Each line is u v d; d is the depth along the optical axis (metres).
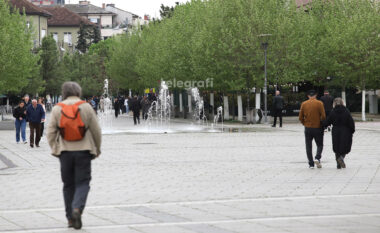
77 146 12.27
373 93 84.25
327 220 12.95
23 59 78.25
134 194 17.23
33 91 105.12
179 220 13.12
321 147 23.42
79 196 12.09
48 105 128.88
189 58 78.19
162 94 89.88
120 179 20.73
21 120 39.72
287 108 82.50
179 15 85.56
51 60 122.06
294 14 68.06
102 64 166.12
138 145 36.78
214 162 26.25
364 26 64.44
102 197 16.72
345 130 22.92
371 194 16.70
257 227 12.23
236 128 56.03
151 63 96.50
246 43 64.94
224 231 11.82
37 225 12.80
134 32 122.81
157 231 11.90
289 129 53.16
